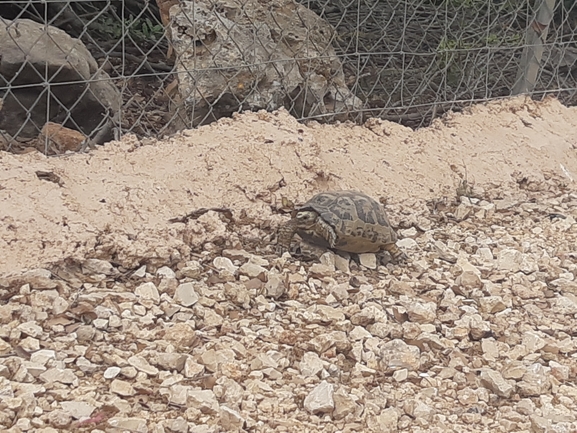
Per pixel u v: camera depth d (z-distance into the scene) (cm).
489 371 133
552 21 256
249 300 145
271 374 127
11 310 131
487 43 228
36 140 187
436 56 237
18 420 109
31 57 185
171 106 208
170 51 221
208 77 195
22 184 157
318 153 191
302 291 151
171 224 161
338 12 252
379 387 129
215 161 178
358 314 145
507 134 224
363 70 241
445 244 178
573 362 141
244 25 205
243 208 171
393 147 208
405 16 228
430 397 128
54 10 237
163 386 121
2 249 143
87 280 145
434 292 156
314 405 120
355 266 163
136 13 259
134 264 150
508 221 193
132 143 181
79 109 195
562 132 233
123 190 165
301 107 209
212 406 117
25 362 121
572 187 216
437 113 229
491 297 155
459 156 212
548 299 160
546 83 256
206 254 158
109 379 121
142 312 138
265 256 162
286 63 204
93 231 151
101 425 111
